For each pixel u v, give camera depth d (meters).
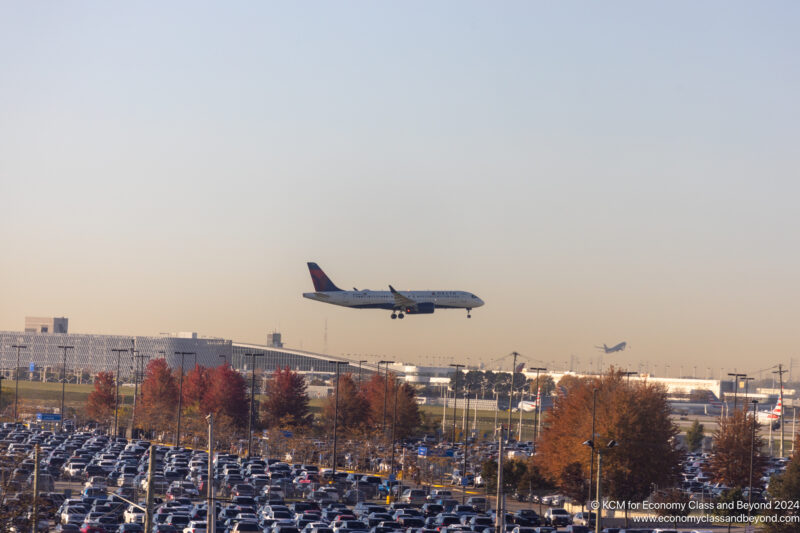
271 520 162.88
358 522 160.62
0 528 120.81
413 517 172.12
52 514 138.88
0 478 159.75
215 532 148.38
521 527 163.75
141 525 150.12
